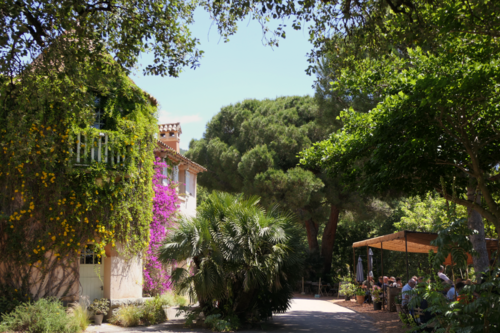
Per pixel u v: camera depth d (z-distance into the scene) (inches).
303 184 1023.0
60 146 518.6
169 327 504.7
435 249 675.4
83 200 530.6
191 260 528.4
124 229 570.6
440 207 1048.8
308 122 1211.2
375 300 694.5
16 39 331.6
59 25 362.3
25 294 497.7
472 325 254.2
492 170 483.8
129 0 398.6
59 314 453.4
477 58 358.9
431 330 402.3
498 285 248.8
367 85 463.8
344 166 499.8
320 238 1818.4
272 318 586.9
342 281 1073.5
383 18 399.9
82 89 420.5
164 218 697.0
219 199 545.0
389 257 1542.8
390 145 434.3
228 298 512.4
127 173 562.6
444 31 313.6
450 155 450.9
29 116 472.1
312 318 596.1
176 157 824.9
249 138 1247.5
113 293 561.3
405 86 405.4
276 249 495.8
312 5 386.3
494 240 673.0
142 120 606.2
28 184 510.3
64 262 520.1
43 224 512.7
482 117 418.6
